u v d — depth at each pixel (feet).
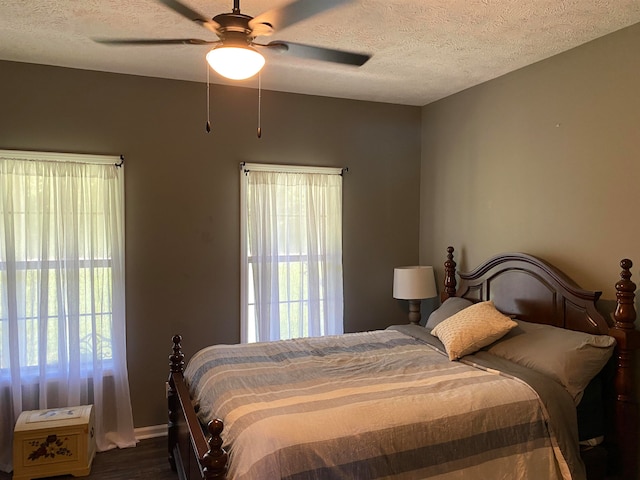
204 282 13.00
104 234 11.84
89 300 11.75
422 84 12.99
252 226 13.26
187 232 12.81
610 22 8.95
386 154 15.03
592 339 8.72
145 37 9.70
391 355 9.87
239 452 6.14
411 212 15.42
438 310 12.35
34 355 11.32
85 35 9.58
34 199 11.24
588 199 10.00
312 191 13.89
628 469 8.58
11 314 10.96
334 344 10.74
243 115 13.32
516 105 11.78
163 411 12.67
